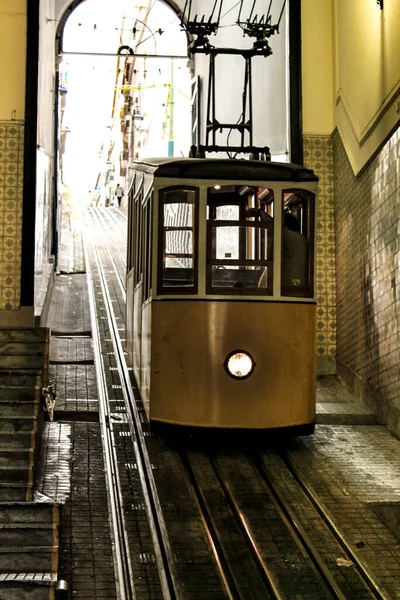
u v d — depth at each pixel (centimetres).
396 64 1074
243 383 956
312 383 1001
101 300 1792
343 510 836
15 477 846
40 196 1460
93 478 893
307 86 1398
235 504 848
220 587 692
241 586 696
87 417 1088
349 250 1293
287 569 725
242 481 913
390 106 1098
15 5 1347
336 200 1370
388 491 882
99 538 764
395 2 1075
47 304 1547
